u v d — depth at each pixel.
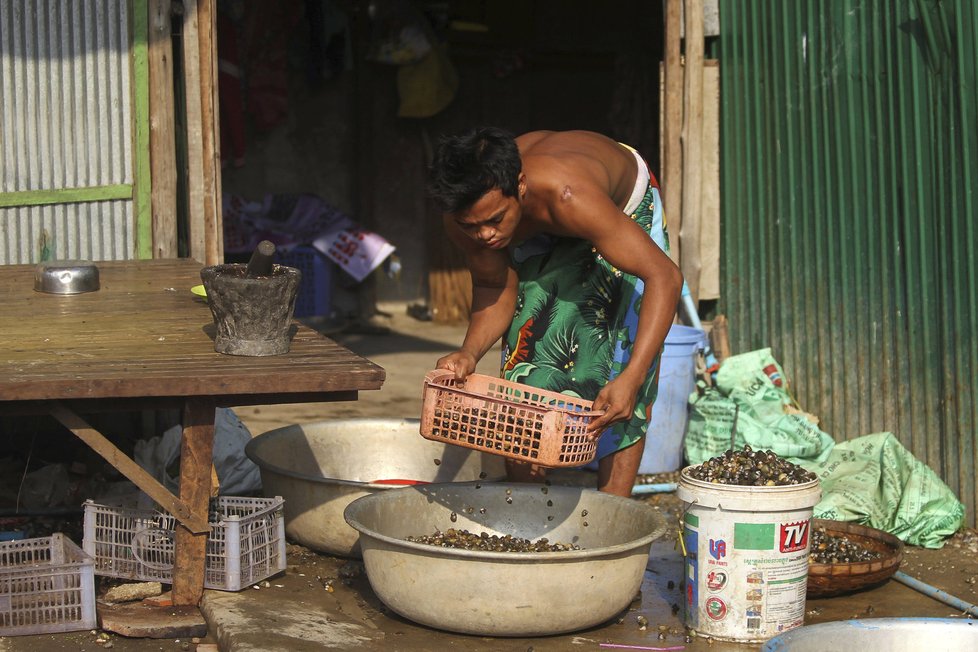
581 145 3.76
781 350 5.75
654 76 9.93
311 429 4.80
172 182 5.43
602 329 4.03
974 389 4.73
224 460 4.90
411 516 3.97
